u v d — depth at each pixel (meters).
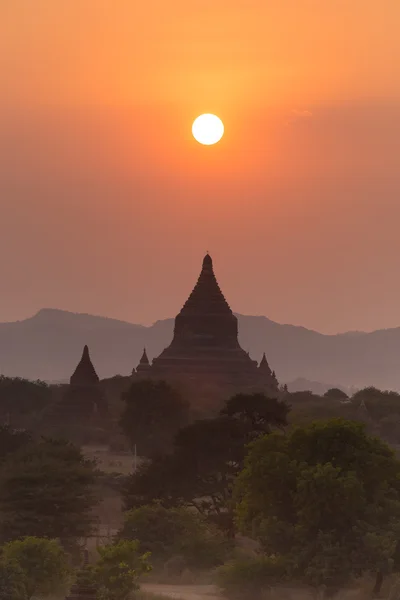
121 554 176.62
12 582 177.12
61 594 193.38
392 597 199.25
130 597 181.50
